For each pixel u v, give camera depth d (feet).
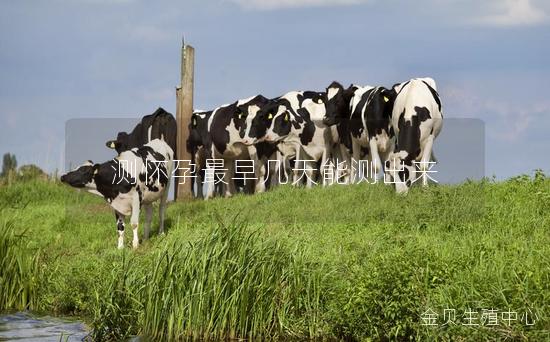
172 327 40.83
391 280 38.37
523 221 53.36
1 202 81.15
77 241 62.08
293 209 64.34
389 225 53.88
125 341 40.91
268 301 41.04
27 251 51.11
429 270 39.19
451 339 36.09
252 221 61.36
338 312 39.50
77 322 45.34
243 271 41.09
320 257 44.50
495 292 37.35
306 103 81.56
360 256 44.70
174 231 57.47
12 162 95.40
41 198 86.22
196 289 40.86
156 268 41.47
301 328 40.57
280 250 42.27
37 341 41.45
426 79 71.82
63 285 48.32
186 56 82.33
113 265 45.98
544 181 63.46
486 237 49.14
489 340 35.58
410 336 36.96
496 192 61.57
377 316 37.96
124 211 59.98
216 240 41.86
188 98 82.38
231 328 40.73
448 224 54.70
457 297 37.50
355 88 78.84
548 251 42.83
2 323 45.14
